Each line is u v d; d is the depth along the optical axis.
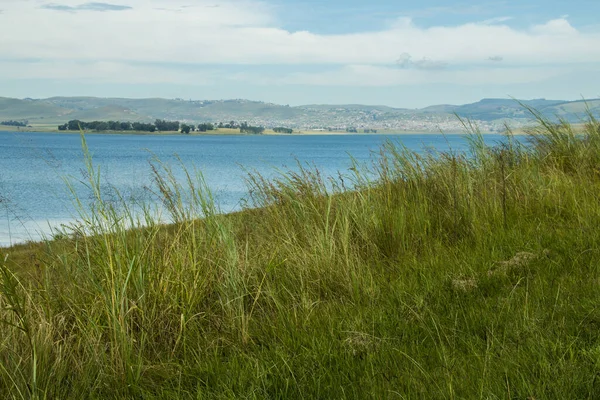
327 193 6.91
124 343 3.82
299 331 4.28
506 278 4.81
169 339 4.32
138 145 149.38
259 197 7.14
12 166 53.19
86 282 4.61
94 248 4.70
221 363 3.89
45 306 4.21
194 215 5.48
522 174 7.89
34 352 3.37
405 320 4.21
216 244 5.36
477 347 3.60
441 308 4.37
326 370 3.51
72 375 3.77
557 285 4.45
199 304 4.85
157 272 4.69
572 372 3.04
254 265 5.45
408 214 6.68
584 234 5.52
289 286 5.23
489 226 6.38
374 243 6.18
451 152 8.05
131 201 5.25
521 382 3.02
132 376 3.72
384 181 7.40
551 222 6.29
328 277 5.25
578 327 3.63
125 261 4.49
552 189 7.39
